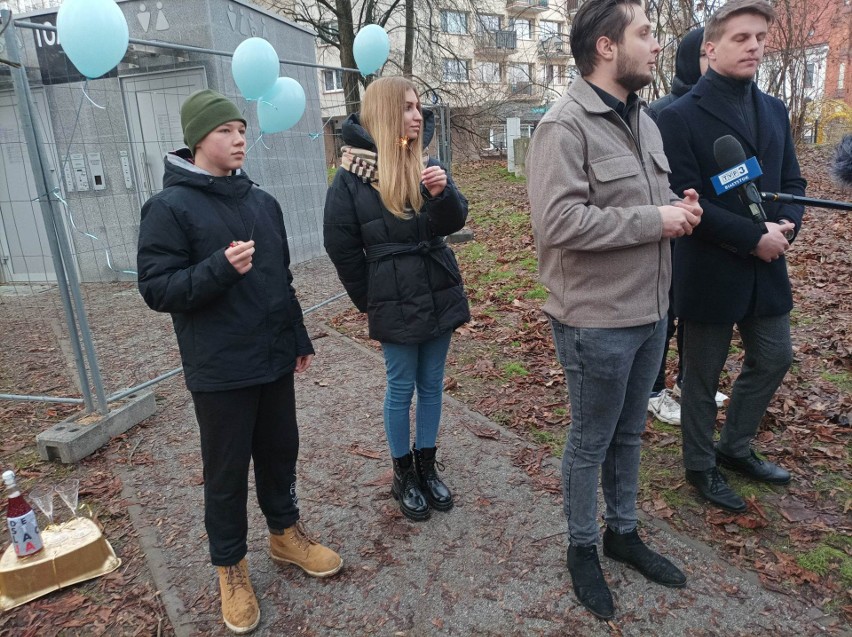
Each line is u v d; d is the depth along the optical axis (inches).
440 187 96.6
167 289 77.3
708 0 353.7
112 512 116.2
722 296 101.1
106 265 279.7
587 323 80.9
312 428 147.7
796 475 118.7
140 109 269.7
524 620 87.5
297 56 331.9
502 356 186.2
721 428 136.3
